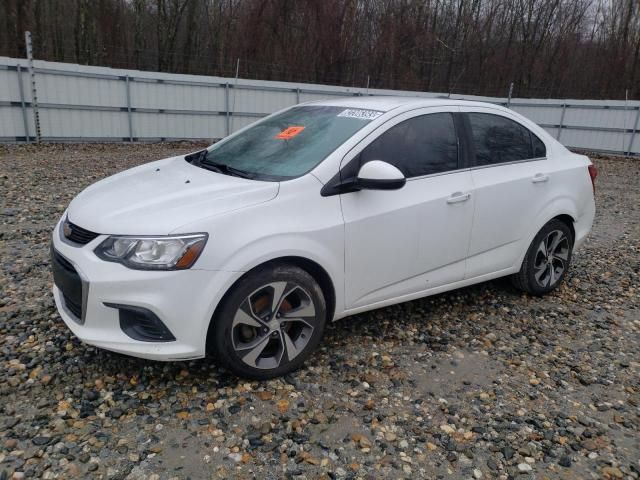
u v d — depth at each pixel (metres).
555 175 4.70
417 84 26.42
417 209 3.75
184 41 24.67
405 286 3.88
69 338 3.66
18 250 5.36
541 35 29.05
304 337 3.42
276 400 3.15
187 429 2.86
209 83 15.54
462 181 4.05
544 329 4.32
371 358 3.69
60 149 12.75
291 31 23.98
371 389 3.33
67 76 13.28
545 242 4.77
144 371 3.34
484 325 4.32
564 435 3.01
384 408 3.15
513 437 2.96
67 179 8.98
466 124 4.22
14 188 8.03
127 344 2.96
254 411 3.04
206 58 24.28
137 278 2.89
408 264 3.82
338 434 2.90
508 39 28.94
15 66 12.48
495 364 3.73
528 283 4.74
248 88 16.20
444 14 27.64
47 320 3.90
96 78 13.76
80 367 3.35
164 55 23.58
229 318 3.09
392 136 3.77
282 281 3.23
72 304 3.25
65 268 3.18
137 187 3.52
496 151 4.38
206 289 2.97
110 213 3.15
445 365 3.68
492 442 2.92
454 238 4.04
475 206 4.10
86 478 2.49
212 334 3.12
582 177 4.95
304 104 4.54
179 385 3.23
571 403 3.32
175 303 2.93
